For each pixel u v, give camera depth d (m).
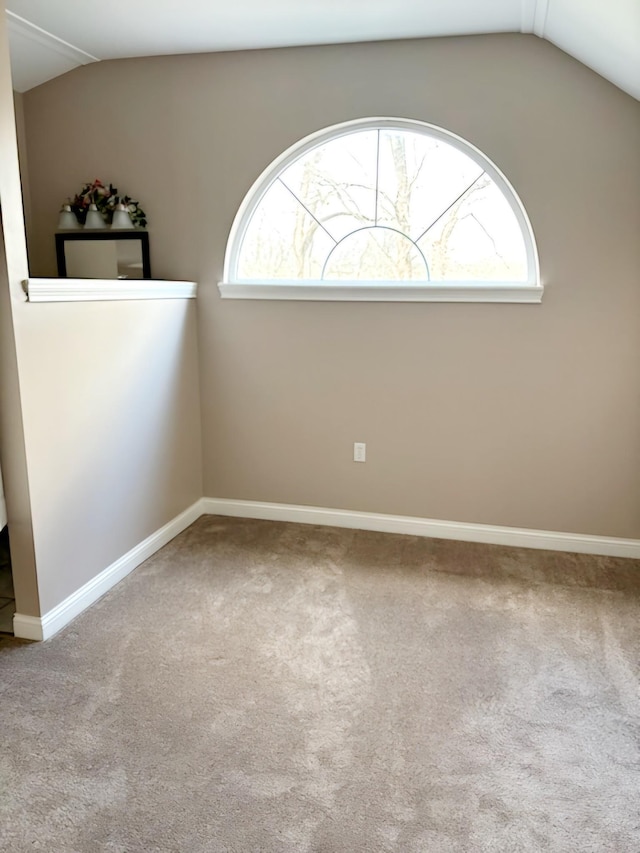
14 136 2.24
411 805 1.73
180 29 2.98
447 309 3.26
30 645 2.46
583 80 2.94
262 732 2.00
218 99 3.36
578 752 1.93
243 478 3.76
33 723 2.03
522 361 3.23
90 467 2.74
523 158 3.06
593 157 2.99
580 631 2.57
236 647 2.46
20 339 2.30
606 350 3.13
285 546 3.38
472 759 1.90
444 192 3.27
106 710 2.10
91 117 3.54
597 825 1.67
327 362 3.48
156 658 2.38
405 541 3.46
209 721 2.05
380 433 3.49
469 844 1.61
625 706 2.13
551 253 3.10
